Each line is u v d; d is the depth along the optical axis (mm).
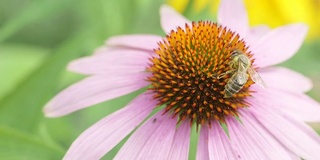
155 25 330
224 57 242
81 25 366
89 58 254
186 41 244
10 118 259
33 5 291
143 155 224
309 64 330
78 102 239
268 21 330
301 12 328
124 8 317
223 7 272
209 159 225
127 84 245
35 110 261
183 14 302
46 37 377
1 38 293
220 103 238
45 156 238
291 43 262
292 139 231
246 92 242
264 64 256
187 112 235
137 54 257
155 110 260
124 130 229
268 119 236
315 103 246
